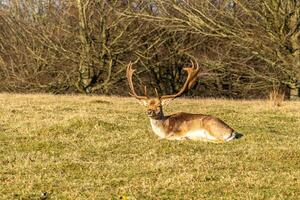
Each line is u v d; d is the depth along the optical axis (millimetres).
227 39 47125
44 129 20062
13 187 13344
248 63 50344
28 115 24156
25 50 50656
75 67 50125
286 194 12945
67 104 29109
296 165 15438
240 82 50656
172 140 18719
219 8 48062
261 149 17109
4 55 52031
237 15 46656
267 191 13148
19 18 51000
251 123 23547
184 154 16859
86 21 48781
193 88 53594
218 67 48406
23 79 50250
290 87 45844
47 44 49375
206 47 51875
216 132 18516
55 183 13727
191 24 46094
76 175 14492
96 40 49125
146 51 49500
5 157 16391
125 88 52719
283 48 43938
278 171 14875
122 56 51094
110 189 13289
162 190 13125
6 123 22125
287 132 21531
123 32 48531
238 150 17141
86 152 17203
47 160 16078
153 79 53938
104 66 49844
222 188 13320
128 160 16156
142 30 49562
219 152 17016
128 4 47875
